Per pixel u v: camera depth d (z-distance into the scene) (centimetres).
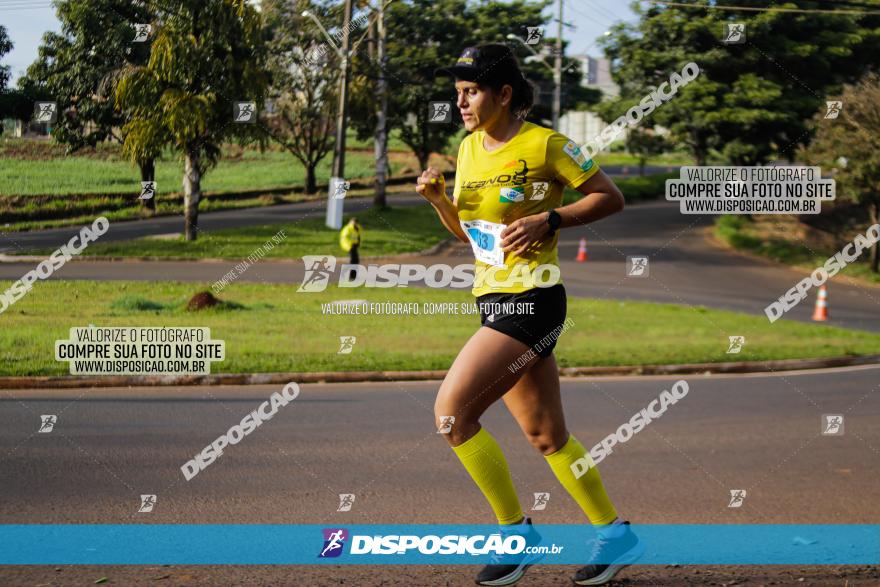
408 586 379
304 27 2656
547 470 632
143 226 2595
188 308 1511
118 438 712
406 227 3177
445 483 582
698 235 3616
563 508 529
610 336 1508
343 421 807
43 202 2098
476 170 371
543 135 362
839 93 3575
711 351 1363
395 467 627
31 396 915
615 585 384
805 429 812
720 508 533
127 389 980
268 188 3738
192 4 1381
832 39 3609
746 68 3628
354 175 4528
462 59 365
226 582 382
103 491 548
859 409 936
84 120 1398
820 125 2984
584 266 2747
